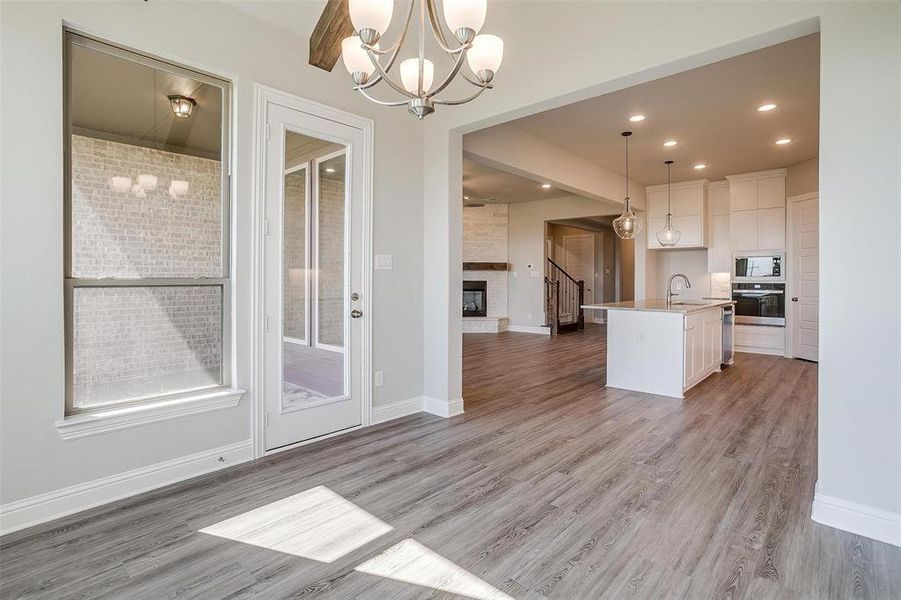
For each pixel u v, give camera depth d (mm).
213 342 2820
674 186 7762
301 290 3223
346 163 3463
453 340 3992
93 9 2291
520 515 2297
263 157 2971
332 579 1805
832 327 2168
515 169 5227
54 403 2215
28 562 1886
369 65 2094
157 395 2605
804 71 3787
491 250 10281
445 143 3906
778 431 3557
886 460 2057
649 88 4113
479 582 1791
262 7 2805
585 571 1857
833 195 2145
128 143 2494
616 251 12336
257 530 2146
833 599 1692
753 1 2383
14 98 2086
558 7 2797
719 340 5832
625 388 4957
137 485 2490
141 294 2549
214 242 2820
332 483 2641
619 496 2496
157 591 1724
